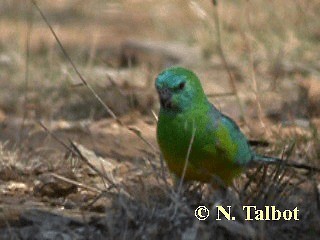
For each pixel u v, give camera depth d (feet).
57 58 70.38
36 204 41.83
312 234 37.70
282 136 50.44
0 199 42.50
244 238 36.76
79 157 45.21
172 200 37.88
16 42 75.41
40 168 46.37
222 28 75.20
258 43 70.23
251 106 58.39
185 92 39.27
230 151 39.68
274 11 74.95
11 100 60.34
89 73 65.10
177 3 91.66
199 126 39.32
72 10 91.97
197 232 36.50
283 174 41.19
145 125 56.44
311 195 40.47
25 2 90.53
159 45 72.90
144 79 65.26
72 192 43.11
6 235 37.88
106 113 57.88
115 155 49.37
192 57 71.92
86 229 37.76
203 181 40.47
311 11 75.20
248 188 42.47
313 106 56.75
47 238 37.60
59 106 59.31
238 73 66.95
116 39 79.30
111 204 39.68
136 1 93.91
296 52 69.31
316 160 45.93
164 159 40.86
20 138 51.34
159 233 36.81
